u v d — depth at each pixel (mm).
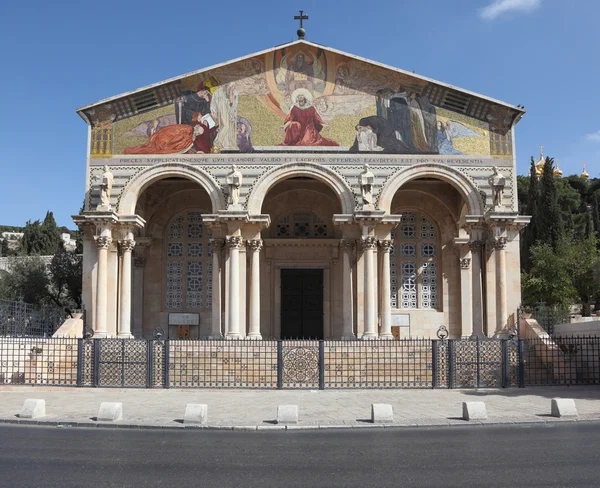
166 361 28844
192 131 40562
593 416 20875
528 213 67438
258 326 39438
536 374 31422
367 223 39188
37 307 44562
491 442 16578
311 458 14750
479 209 40125
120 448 15961
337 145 40562
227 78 41062
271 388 28531
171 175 40281
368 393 27562
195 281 45281
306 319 45750
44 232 104125
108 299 39156
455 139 40781
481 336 38969
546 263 56625
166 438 17516
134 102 40656
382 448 15906
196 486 12219
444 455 14977
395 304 45031
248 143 40500
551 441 16641
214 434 18250
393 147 40625
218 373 31812
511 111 40844
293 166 40281
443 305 44688
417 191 45406
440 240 45562
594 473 13078
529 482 12414
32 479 12711
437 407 23188
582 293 59062
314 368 29766
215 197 39844
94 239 39219
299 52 41375
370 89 41125
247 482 12523
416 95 41062
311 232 46344
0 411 22078
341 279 45406
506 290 39188
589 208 94562
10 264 67438
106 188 39250
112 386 28656
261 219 39500
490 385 29328
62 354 33250
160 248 45188
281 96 41000
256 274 39719
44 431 18750
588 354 32375
